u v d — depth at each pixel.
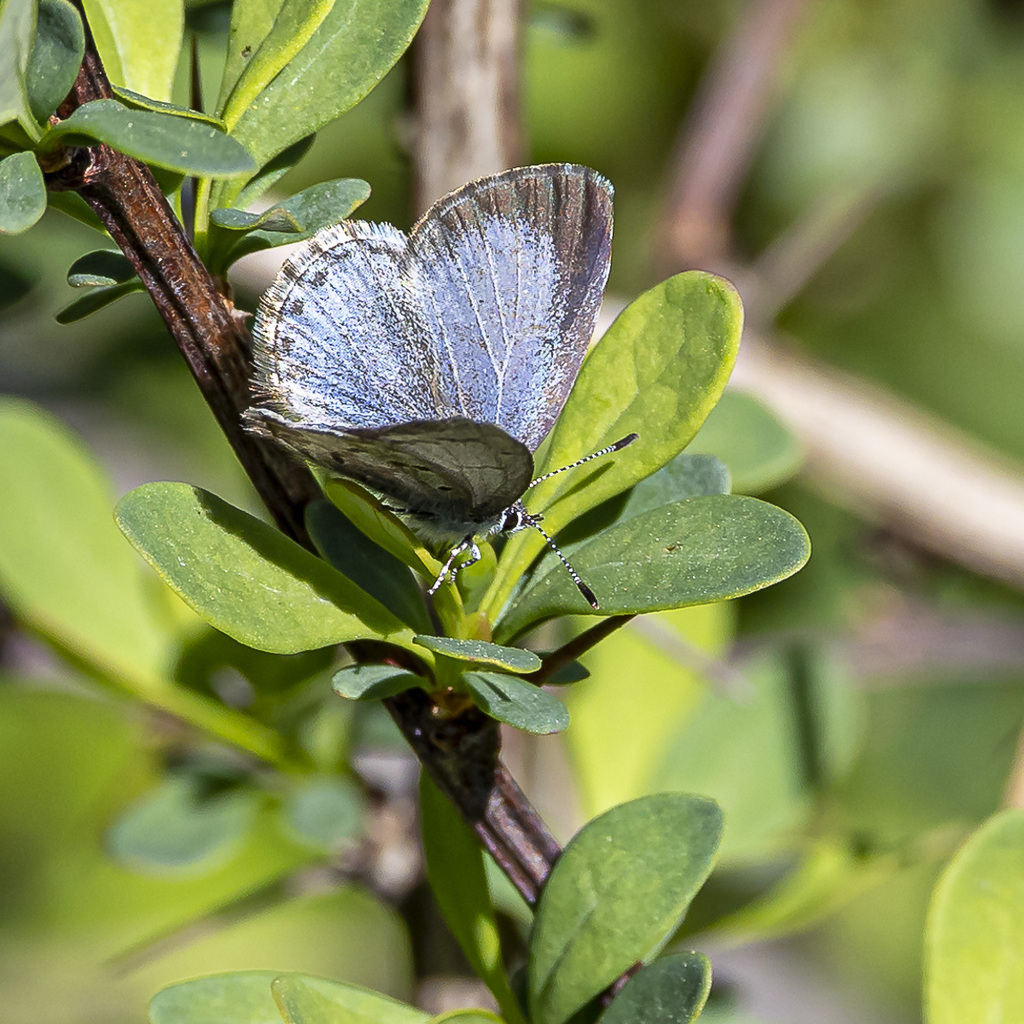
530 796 0.35
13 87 0.30
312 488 0.31
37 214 0.30
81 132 0.30
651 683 0.35
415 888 0.34
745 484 0.33
